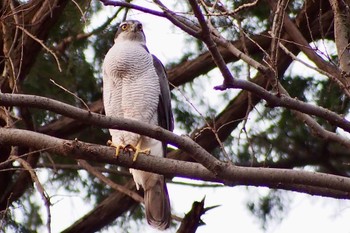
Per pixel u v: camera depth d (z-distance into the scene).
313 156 12.92
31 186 12.65
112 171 12.39
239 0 11.85
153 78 10.23
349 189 7.56
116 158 8.01
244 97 12.05
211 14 8.00
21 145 7.82
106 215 12.15
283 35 11.59
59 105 7.20
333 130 12.38
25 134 7.77
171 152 12.27
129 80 10.12
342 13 8.75
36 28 11.16
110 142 10.01
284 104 8.00
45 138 7.78
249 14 12.10
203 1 8.59
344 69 8.60
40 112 12.95
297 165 12.92
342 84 7.97
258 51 12.12
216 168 7.63
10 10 10.92
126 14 11.27
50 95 12.63
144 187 9.83
